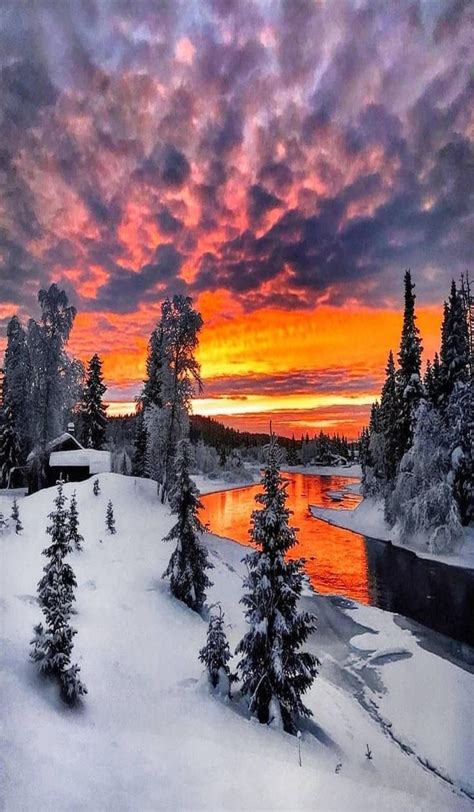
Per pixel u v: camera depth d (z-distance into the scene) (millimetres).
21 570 20922
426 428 43938
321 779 9422
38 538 27359
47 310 44219
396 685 19172
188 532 23281
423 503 42219
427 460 43594
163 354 38906
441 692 18516
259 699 14422
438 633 24578
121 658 15469
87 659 14477
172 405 38562
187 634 19328
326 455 196500
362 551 42750
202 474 127688
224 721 12766
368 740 15117
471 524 44031
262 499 15219
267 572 15109
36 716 9773
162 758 9328
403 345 51375
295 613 14914
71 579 12516
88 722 10602
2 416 55688
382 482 57031
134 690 13516
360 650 22375
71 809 7004
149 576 24703
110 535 30312
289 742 12625
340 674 20078
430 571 36375
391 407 56250
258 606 14906
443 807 9156
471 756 14711
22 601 16797
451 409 45625
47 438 44719
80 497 35938
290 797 8352
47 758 8273
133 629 18156
